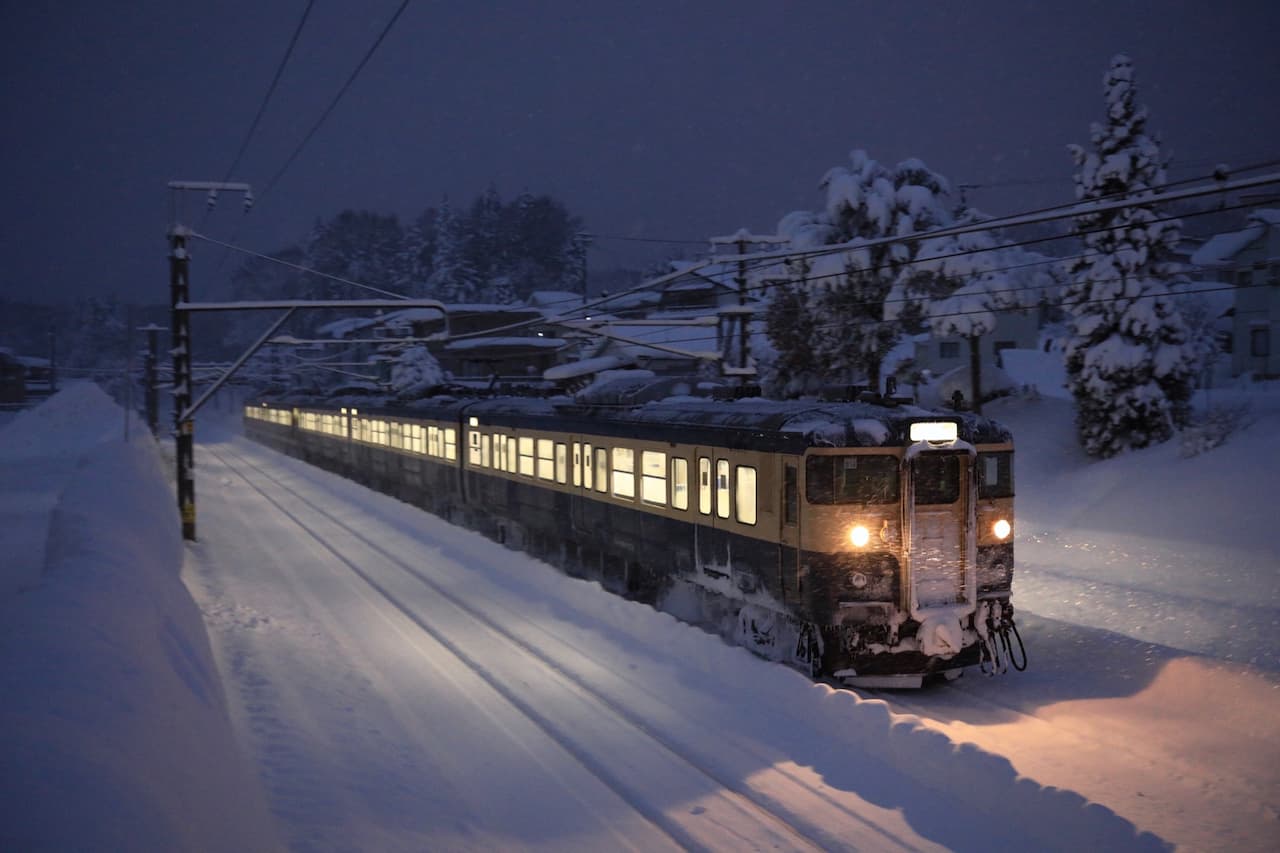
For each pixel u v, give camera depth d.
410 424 28.25
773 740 8.34
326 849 6.07
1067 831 6.41
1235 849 6.39
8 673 5.22
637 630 12.15
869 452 10.05
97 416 58.75
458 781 7.54
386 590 15.48
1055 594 14.45
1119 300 22.50
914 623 10.04
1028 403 28.11
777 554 10.71
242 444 63.91
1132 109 23.31
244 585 15.78
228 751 6.13
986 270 25.27
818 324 27.12
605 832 6.68
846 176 26.25
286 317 18.42
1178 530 16.98
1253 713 8.80
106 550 9.63
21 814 3.60
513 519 20.36
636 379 16.42
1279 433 19.06
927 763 7.53
